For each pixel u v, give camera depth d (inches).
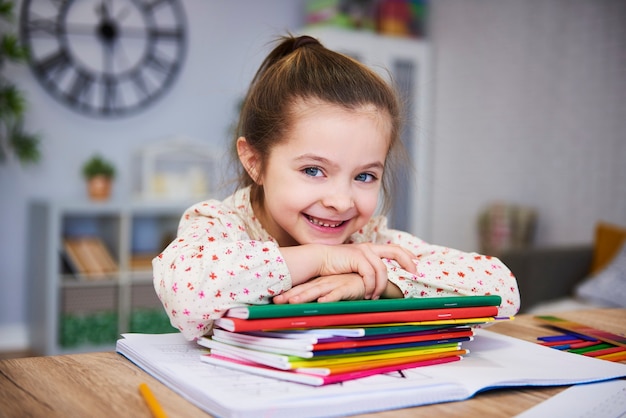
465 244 157.9
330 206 30.4
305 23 162.2
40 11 134.2
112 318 127.3
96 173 133.0
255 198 37.4
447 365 26.8
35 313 129.0
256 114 33.7
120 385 24.5
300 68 32.1
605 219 125.4
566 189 133.4
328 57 32.6
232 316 25.0
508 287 33.8
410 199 163.8
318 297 27.5
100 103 140.6
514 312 34.2
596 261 113.0
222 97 151.7
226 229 33.4
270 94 32.5
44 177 136.3
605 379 26.2
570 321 38.8
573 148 132.2
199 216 36.0
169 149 139.9
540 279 109.7
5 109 123.2
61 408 21.7
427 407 22.5
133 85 143.3
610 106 124.9
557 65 135.9
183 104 148.4
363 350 24.6
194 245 29.7
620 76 123.2
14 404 22.0
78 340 123.9
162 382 24.9
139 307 130.4
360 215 31.7
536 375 25.5
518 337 34.5
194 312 27.0
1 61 126.4
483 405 22.9
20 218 134.9
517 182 144.6
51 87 135.9
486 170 152.8
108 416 21.0
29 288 134.2
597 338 33.7
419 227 165.9
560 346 32.2
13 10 132.0
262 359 24.0
